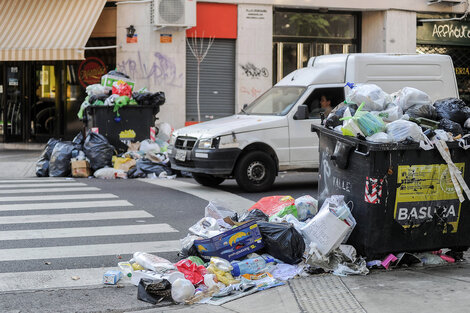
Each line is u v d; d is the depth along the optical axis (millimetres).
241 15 18797
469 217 6520
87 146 14438
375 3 19938
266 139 11695
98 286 6129
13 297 5773
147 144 15062
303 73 12609
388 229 6293
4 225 8594
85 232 8250
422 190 6316
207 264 6535
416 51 20781
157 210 9805
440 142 6273
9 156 17094
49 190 11844
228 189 12273
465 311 5125
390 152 6195
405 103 6973
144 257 6410
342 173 6680
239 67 18875
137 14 18109
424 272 6355
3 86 20797
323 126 7227
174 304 5648
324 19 20250
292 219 6988
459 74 21625
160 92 15492
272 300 5594
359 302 5406
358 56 12188
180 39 18281
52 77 20219
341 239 6355
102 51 19359
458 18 21031
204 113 18859
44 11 18281
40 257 7062
